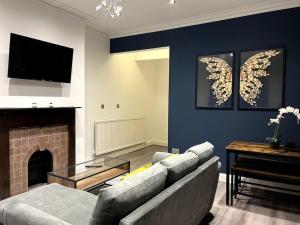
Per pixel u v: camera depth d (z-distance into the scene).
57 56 3.45
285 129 3.30
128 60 5.57
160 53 5.47
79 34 3.91
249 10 3.45
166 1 3.28
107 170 3.00
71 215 1.67
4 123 2.84
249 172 2.69
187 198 1.81
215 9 3.55
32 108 3.07
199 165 2.18
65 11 3.64
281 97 3.30
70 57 3.65
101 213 1.23
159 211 1.41
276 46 3.33
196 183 1.94
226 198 2.87
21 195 1.99
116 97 5.25
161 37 4.29
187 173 1.92
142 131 6.12
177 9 3.56
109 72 5.01
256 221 2.47
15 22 3.00
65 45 3.67
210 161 2.33
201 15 3.78
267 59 3.37
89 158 4.62
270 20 3.35
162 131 6.58
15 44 2.90
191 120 4.04
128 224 1.16
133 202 1.29
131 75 5.70
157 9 3.56
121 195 1.23
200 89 3.91
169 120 4.25
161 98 6.56
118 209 1.22
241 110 3.60
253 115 3.52
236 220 2.48
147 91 6.36
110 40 4.91
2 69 2.90
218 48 3.74
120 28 4.52
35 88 3.28
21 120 3.05
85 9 3.59
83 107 4.04
